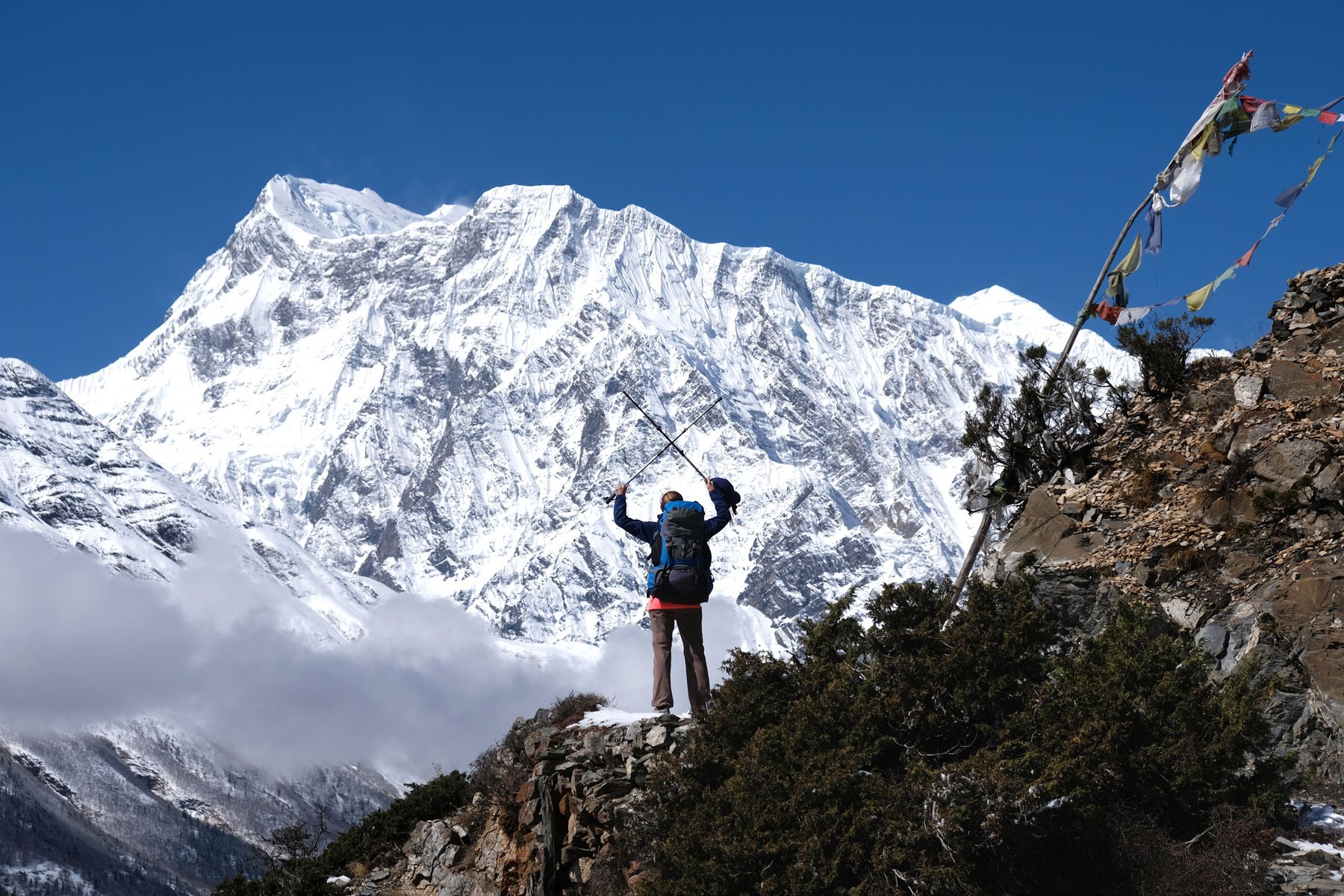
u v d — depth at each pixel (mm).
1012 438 20125
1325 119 17297
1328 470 16172
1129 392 20203
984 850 11805
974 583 14422
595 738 16109
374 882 19453
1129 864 11828
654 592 16078
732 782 13086
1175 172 19328
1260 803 12508
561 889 14914
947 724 13328
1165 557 16812
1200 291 19141
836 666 14266
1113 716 12758
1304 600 14852
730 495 16516
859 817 11930
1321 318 18953
